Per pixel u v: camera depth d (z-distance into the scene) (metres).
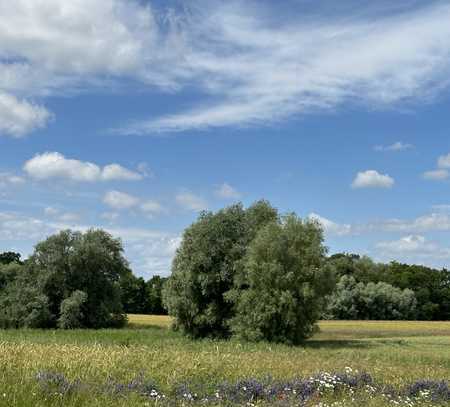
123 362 17.67
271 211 62.00
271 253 52.66
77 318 80.81
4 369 14.23
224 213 60.66
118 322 87.12
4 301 81.44
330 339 63.78
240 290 55.78
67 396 12.14
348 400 14.86
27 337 45.19
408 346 52.59
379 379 19.31
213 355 23.11
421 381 18.58
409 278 141.38
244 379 16.44
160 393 13.73
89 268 84.44
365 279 147.38
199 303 58.78
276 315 51.56
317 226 54.44
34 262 83.44
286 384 16.19
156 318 110.94
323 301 53.66
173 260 61.00
